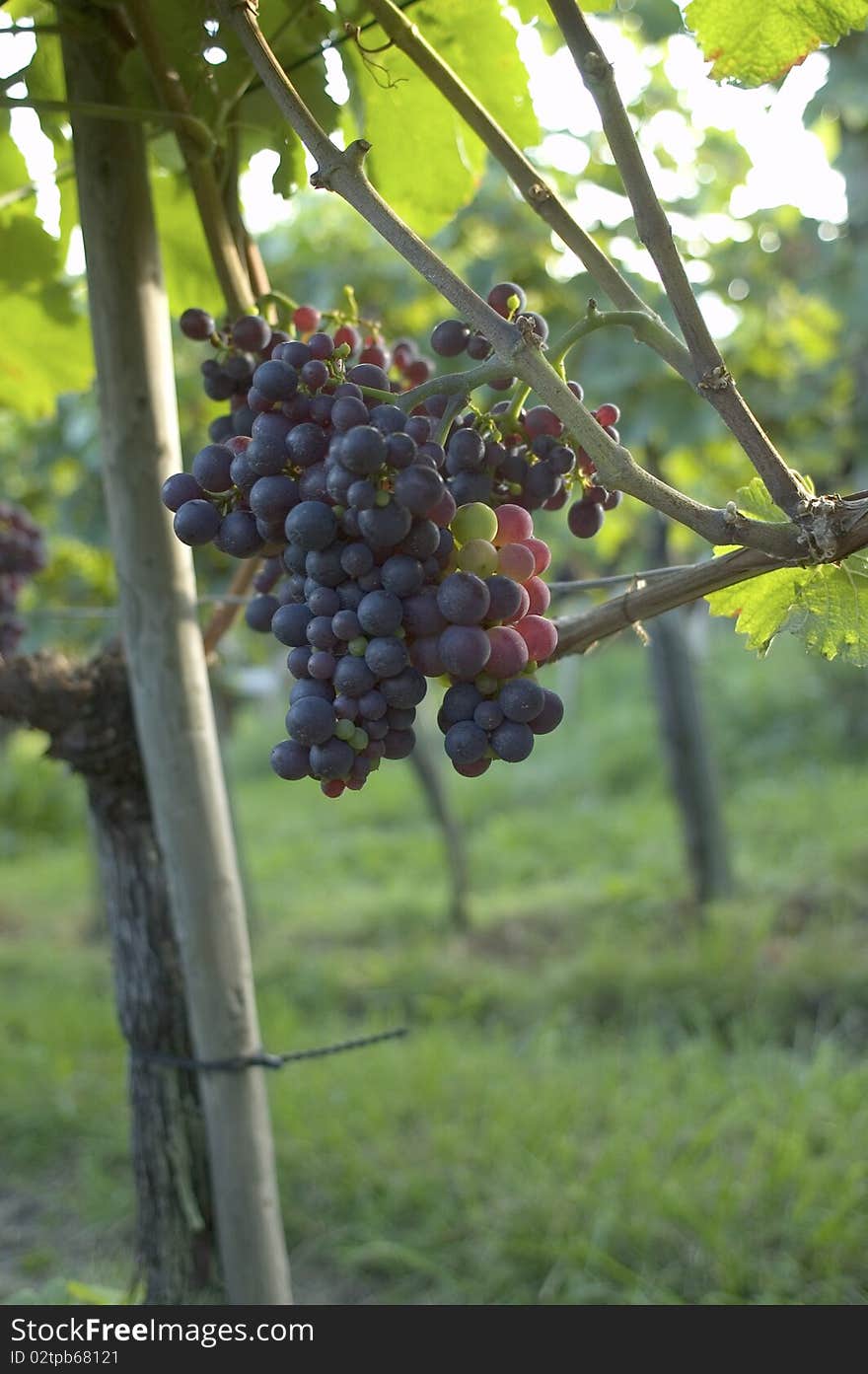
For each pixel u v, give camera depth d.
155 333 1.57
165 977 1.88
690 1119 4.11
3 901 9.26
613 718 12.87
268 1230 1.65
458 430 1.08
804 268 5.36
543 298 4.82
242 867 7.20
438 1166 3.96
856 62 4.71
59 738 1.80
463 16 1.53
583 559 6.38
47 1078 4.96
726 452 5.45
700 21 1.23
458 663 0.86
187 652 1.60
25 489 6.43
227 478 0.97
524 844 9.30
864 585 1.09
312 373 0.93
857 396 5.54
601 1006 5.39
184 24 1.41
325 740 0.90
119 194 1.53
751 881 6.83
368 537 0.86
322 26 1.49
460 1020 5.51
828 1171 3.64
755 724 11.03
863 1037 4.80
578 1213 3.63
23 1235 4.04
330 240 5.93
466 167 1.70
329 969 6.31
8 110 1.74
